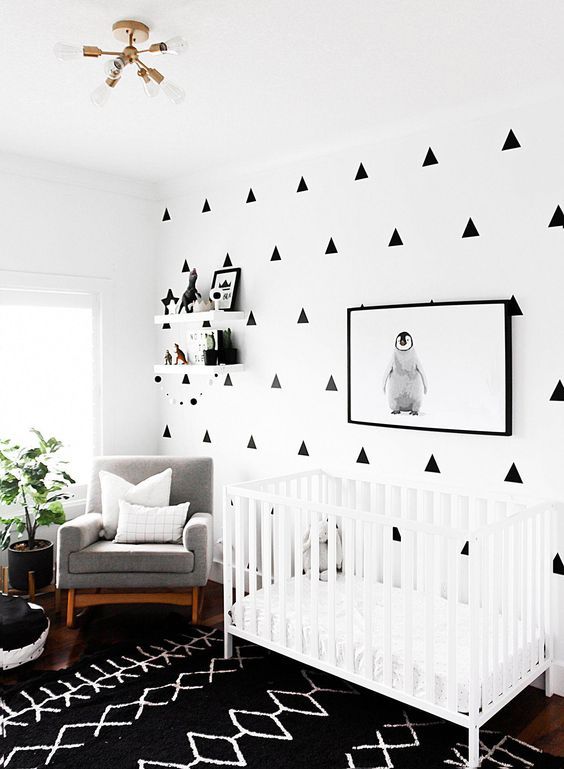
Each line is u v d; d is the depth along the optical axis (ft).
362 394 11.64
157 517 12.29
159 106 10.23
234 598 13.28
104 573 11.64
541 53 8.37
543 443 9.78
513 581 8.86
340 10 7.32
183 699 9.51
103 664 10.53
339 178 11.96
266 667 10.52
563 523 9.64
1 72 9.00
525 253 9.87
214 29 7.75
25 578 12.67
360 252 11.71
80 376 14.44
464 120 10.34
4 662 10.16
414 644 9.15
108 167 13.67
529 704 9.48
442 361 10.64
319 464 12.47
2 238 12.91
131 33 7.62
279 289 12.96
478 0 7.09
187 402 14.90
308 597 10.85
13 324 13.41
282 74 9.01
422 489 10.92
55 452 13.55
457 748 8.39
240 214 13.57
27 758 8.17
